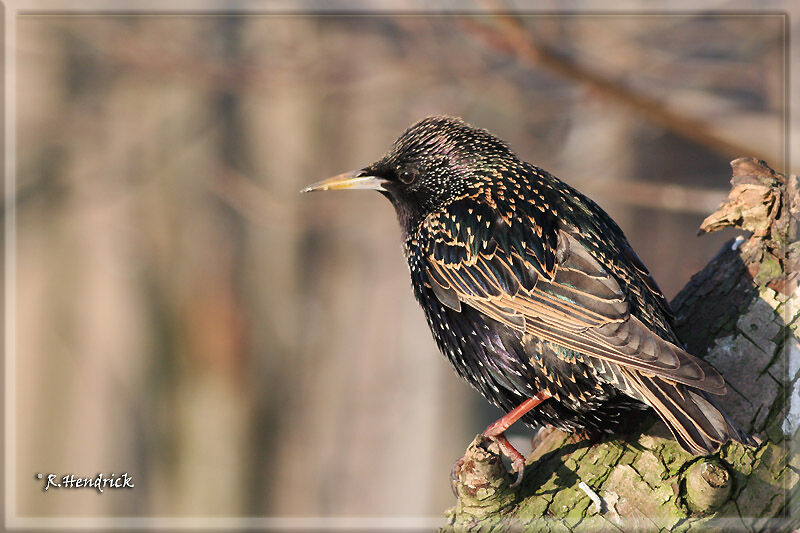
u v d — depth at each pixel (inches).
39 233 626.2
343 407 594.9
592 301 234.4
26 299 629.9
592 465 224.4
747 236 250.4
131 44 489.4
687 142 629.9
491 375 260.4
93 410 637.3
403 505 579.8
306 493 599.5
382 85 490.3
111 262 624.4
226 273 616.7
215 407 624.4
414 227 281.6
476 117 530.9
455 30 462.0
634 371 221.9
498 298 248.1
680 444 208.1
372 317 589.3
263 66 484.1
